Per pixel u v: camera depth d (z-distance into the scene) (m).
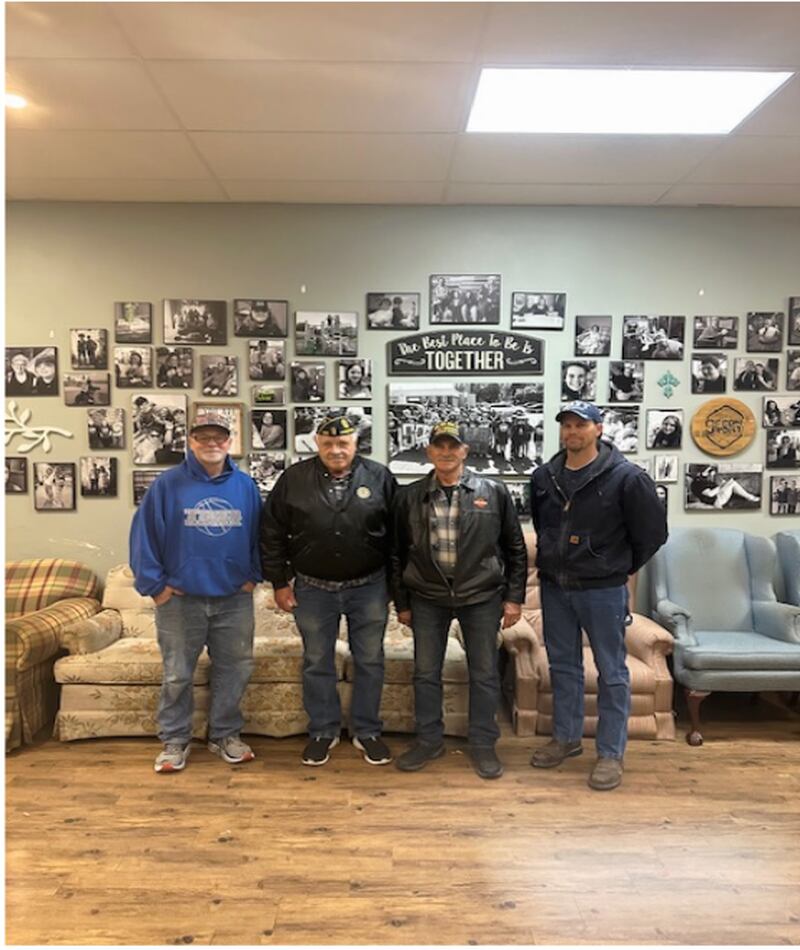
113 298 3.54
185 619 2.71
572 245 3.60
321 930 1.82
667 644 2.98
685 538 3.53
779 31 2.08
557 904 1.93
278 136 2.78
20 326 3.53
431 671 2.73
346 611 2.77
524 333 3.61
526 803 2.45
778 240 3.62
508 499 2.72
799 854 2.17
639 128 2.71
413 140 2.81
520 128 2.70
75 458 3.57
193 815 2.37
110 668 2.89
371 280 3.58
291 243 3.56
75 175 3.18
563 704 2.75
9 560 3.58
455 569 2.62
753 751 2.88
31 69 2.28
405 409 3.59
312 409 3.60
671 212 3.60
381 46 2.15
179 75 2.32
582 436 2.56
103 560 3.59
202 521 2.67
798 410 3.62
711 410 3.63
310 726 2.83
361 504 2.67
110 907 1.91
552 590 2.76
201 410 3.56
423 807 2.42
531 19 2.01
